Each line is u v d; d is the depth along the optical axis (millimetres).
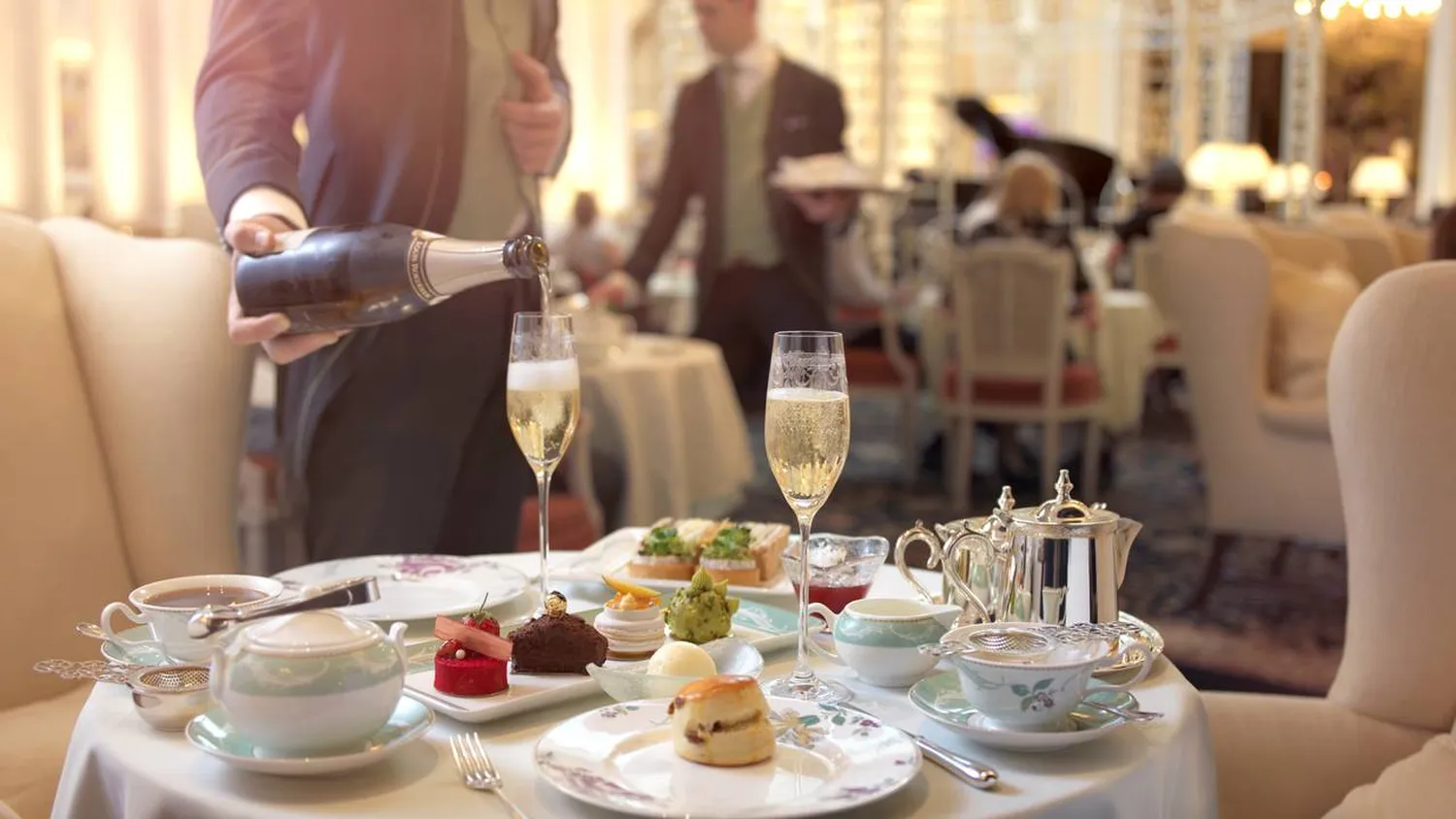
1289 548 4816
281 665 947
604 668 1111
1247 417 3652
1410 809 1422
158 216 3131
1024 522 1257
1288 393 3748
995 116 7754
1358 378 1642
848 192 5707
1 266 1887
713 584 1261
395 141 1898
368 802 928
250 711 945
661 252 5746
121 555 1949
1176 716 1115
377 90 1875
